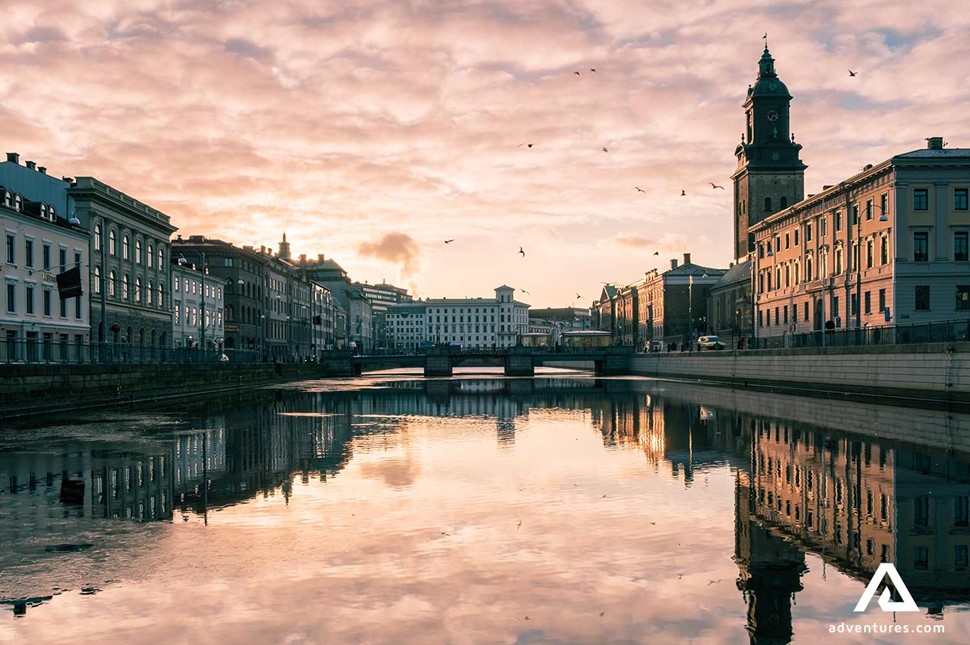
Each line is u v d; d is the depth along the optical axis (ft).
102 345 164.25
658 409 142.61
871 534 44.34
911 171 199.11
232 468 69.56
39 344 142.92
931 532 44.75
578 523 46.98
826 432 97.30
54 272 190.90
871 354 152.87
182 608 31.83
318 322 398.42
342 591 34.01
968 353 121.49
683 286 490.08
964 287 198.18
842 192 230.07
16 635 28.94
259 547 41.32
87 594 33.60
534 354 388.78
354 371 404.77
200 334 307.17
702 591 34.04
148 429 105.60
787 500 54.13
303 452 80.74
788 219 274.57
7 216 169.37
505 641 28.40
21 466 70.85
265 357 364.79
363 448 84.33
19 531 45.14
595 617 30.83
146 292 252.83
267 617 30.78
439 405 159.53
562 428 107.45
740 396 182.70
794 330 268.21
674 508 51.49
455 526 46.19
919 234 200.03
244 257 361.10
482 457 76.79
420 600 32.83
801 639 28.71
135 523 47.26
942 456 75.51
